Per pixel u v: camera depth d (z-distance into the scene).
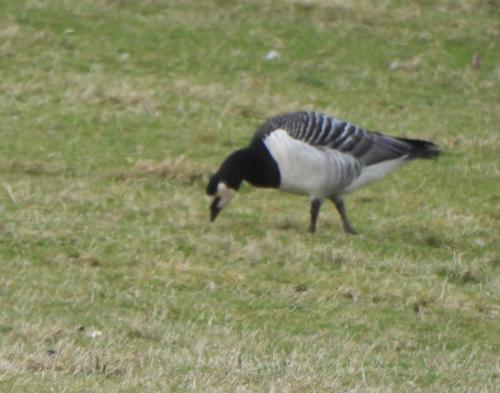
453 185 18.14
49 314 11.84
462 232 15.92
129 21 23.42
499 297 13.67
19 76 20.78
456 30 24.50
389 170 15.45
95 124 18.94
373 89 22.05
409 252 14.92
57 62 21.55
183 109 19.92
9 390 9.19
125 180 16.77
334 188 15.13
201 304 12.59
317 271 13.84
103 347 10.86
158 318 12.08
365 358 11.34
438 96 22.14
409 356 11.68
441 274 14.27
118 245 14.09
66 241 14.03
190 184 17.00
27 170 16.80
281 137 14.91
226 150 18.47
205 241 14.41
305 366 10.71
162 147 18.34
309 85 21.89
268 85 21.62
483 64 23.53
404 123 20.55
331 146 14.95
